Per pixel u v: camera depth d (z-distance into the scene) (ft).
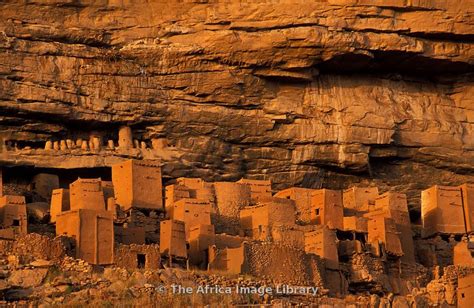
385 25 547.90
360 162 548.31
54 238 470.80
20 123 529.04
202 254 493.36
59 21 540.52
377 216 522.06
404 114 556.10
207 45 540.11
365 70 557.33
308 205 527.81
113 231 477.77
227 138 542.98
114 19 544.21
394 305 491.31
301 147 547.49
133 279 461.37
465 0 552.82
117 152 531.50
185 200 506.89
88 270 464.24
